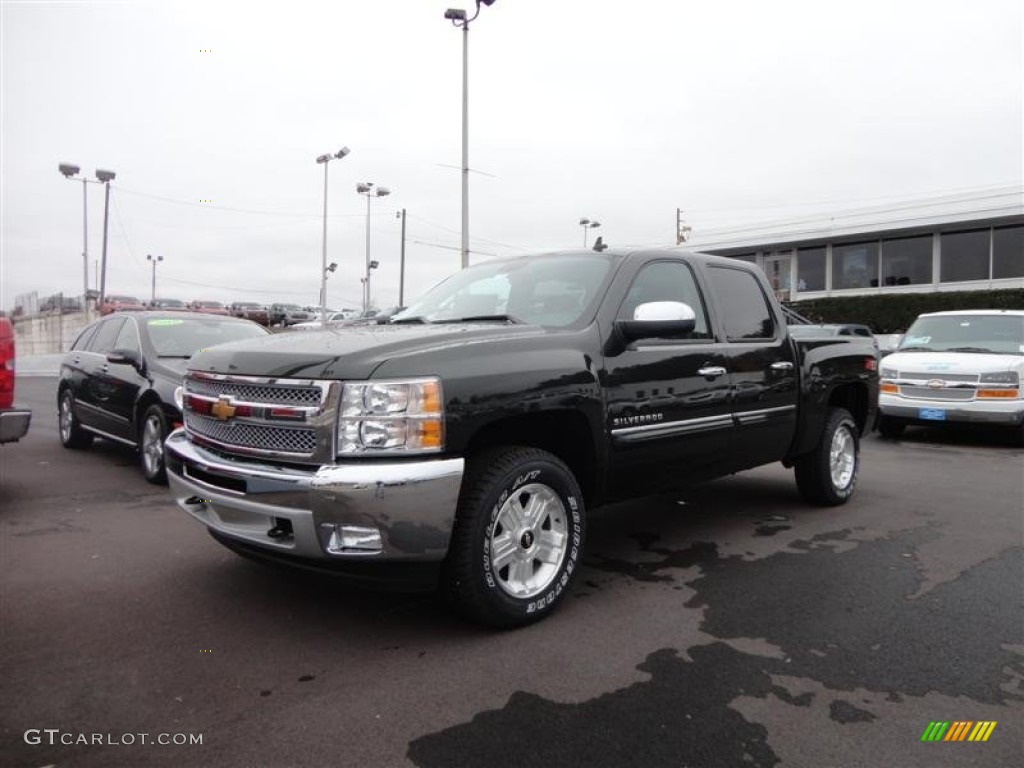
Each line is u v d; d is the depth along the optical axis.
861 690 3.14
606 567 4.76
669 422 4.57
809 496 6.35
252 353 3.74
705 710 2.97
